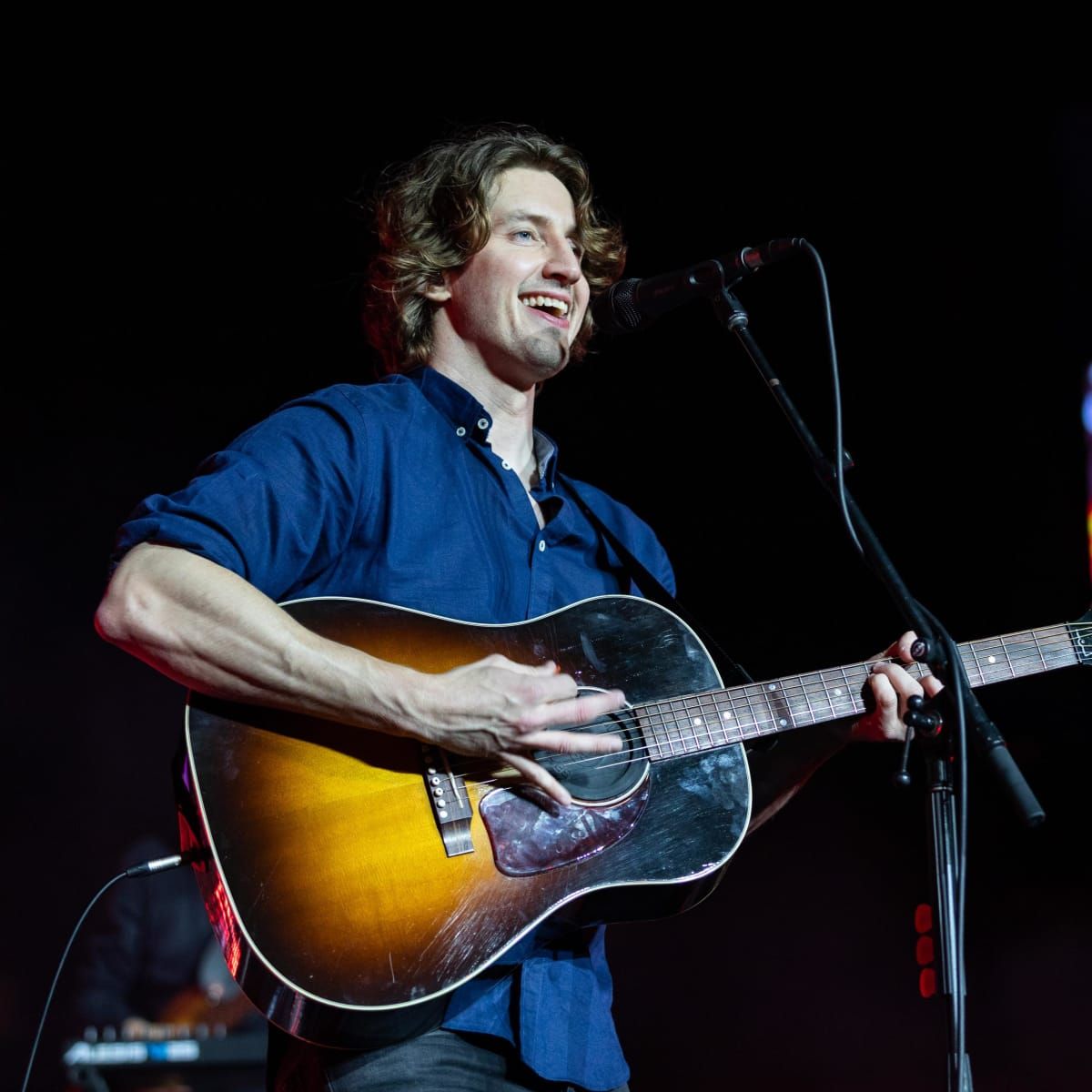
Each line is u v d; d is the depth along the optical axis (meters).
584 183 4.79
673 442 13.04
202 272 12.42
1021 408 12.06
